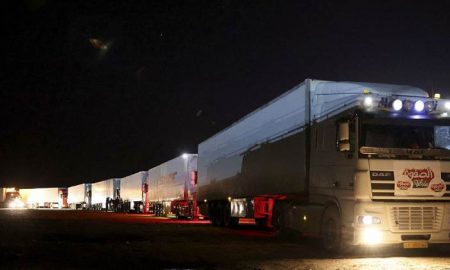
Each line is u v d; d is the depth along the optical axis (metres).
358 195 12.45
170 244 16.16
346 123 12.83
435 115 13.11
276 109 18.14
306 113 15.51
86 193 76.00
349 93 13.67
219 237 18.80
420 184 12.67
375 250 14.38
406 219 12.55
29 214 43.91
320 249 14.66
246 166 21.27
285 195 16.98
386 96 12.86
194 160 35.47
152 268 11.15
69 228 23.95
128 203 57.22
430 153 12.83
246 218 21.45
